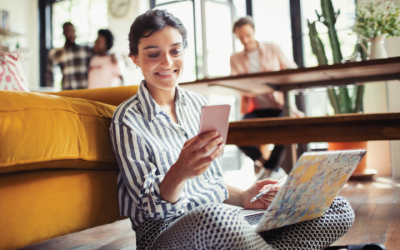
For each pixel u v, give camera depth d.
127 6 5.50
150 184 1.03
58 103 1.08
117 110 1.14
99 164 1.21
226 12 4.90
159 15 1.13
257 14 4.73
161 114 1.16
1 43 5.12
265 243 0.93
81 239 1.72
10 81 1.90
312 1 4.43
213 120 0.86
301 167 0.81
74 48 4.81
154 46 1.12
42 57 6.16
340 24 4.21
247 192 1.27
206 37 4.98
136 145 1.08
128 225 2.02
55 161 1.04
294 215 0.95
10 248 0.93
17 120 0.93
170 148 1.13
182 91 1.30
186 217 0.90
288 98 3.18
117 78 4.46
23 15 6.04
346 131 1.78
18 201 0.96
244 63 3.80
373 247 1.07
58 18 6.09
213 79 2.84
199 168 0.90
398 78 2.81
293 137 1.89
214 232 0.85
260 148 3.39
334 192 1.02
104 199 1.25
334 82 2.98
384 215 1.95
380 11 2.73
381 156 4.03
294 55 4.52
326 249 1.15
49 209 1.04
